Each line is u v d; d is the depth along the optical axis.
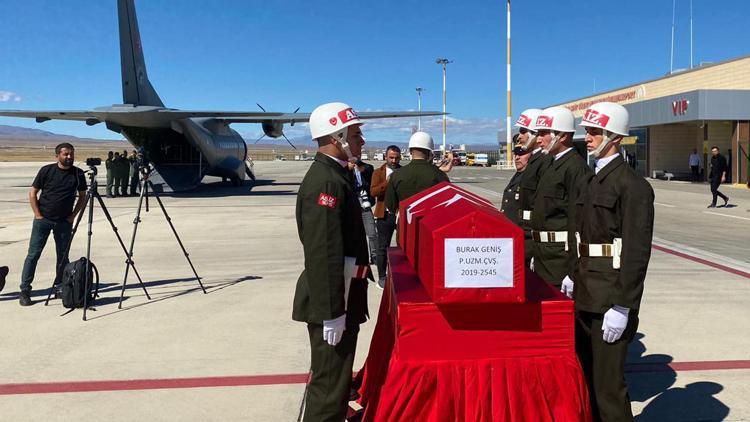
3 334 5.48
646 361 4.63
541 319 2.80
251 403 3.96
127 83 22.28
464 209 2.81
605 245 3.07
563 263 4.05
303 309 3.13
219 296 6.88
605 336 3.03
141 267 8.66
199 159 25.28
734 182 25.59
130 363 4.73
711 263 8.57
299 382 4.32
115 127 22.67
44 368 4.63
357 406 3.99
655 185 26.23
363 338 5.34
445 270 2.63
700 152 30.67
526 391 2.79
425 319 2.78
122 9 21.77
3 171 45.19
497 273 2.63
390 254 4.11
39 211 6.50
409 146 6.14
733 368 4.48
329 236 2.89
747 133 25.02
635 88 35.94
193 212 16.30
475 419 2.76
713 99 24.61
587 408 2.86
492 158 66.19
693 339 5.15
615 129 3.06
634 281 2.93
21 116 22.11
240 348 5.07
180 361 4.76
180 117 20.77
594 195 3.10
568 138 4.08
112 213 15.93
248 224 13.70
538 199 4.14
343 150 3.02
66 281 6.14
